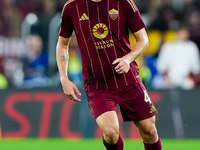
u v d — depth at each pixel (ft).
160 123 81.76
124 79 46.26
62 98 83.25
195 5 119.14
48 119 82.69
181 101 82.17
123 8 45.06
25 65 99.09
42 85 97.55
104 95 45.98
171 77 101.30
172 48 101.76
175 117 81.66
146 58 104.42
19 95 83.71
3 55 117.19
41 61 98.73
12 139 82.12
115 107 45.68
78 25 45.42
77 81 96.07
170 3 114.11
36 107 83.20
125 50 46.01
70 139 81.82
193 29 111.96
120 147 45.27
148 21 109.19
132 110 46.57
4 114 83.20
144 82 100.78
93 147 72.79
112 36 45.14
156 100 82.48
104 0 44.78
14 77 115.34
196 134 81.00
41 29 99.91
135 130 80.89
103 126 43.60
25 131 82.53
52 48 98.27
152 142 48.37
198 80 101.55
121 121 81.25
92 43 45.37
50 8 124.88
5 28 124.57
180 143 76.95
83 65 47.19
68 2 45.85
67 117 82.58
